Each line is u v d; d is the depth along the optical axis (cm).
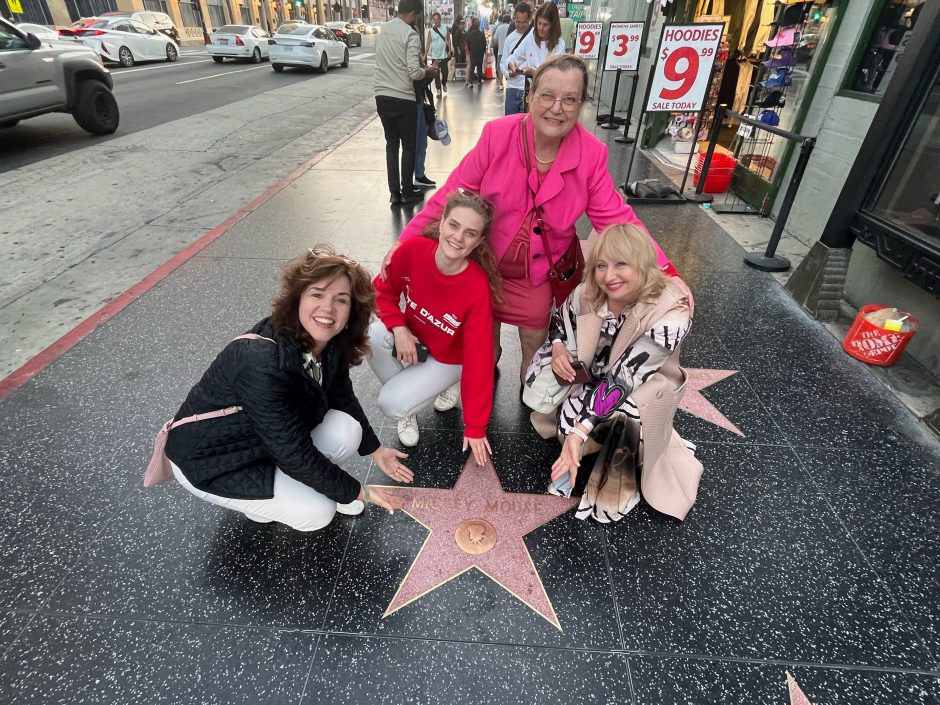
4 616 161
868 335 281
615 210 204
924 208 265
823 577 178
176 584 172
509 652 155
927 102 260
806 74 430
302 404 156
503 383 273
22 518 192
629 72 922
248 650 154
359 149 726
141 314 319
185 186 567
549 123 172
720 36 477
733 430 241
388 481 212
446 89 1414
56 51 687
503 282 220
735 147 566
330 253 140
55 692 144
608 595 172
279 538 188
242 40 1891
